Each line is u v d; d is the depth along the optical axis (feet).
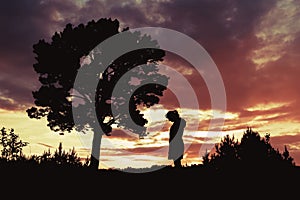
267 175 68.64
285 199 59.52
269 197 60.59
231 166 73.15
